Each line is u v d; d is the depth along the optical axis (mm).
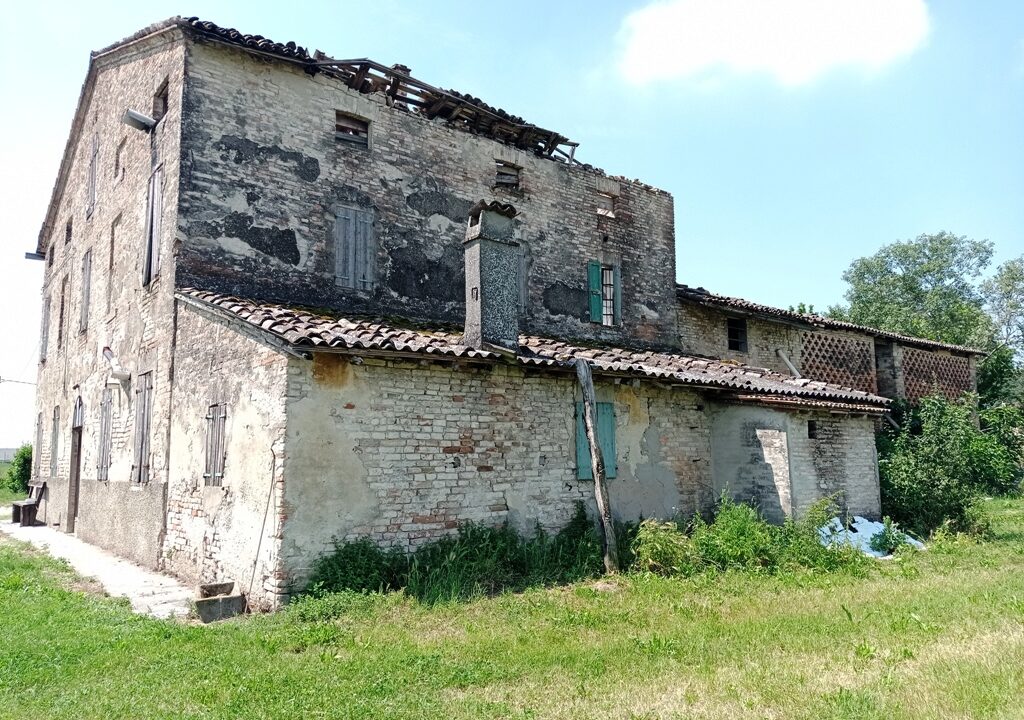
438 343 9609
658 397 12633
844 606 7637
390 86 13461
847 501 13195
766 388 12883
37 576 10086
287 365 8484
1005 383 26391
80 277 17031
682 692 5168
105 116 15828
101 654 6160
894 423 18484
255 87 11961
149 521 11289
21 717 4801
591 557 9992
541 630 7020
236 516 9078
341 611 7609
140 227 12961
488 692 5324
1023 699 4660
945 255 40688
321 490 8539
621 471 11852
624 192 17172
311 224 12258
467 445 9961
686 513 12641
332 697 5148
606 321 16422
